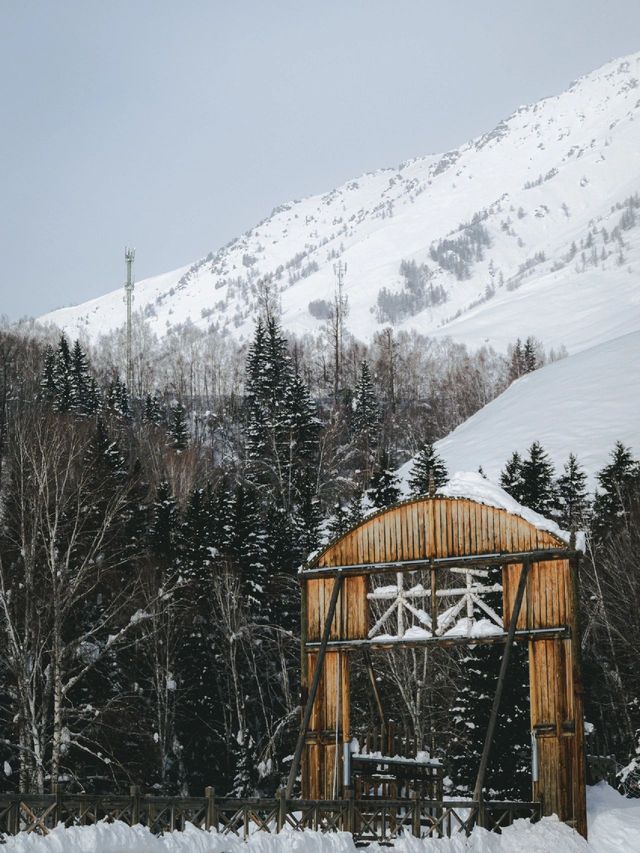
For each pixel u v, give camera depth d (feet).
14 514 255.50
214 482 501.56
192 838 115.44
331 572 193.77
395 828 151.43
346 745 187.73
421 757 197.26
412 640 186.50
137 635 261.44
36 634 213.66
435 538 188.03
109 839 105.60
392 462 420.77
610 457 441.27
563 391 542.98
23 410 513.45
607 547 304.09
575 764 172.24
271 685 297.74
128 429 572.10
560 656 177.17
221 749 271.08
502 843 159.22
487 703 227.20
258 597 298.56
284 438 502.79
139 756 244.83
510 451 476.54
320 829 141.79
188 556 286.25
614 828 172.55
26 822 113.09
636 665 258.16
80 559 254.88
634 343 594.24
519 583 178.29
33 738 188.85
